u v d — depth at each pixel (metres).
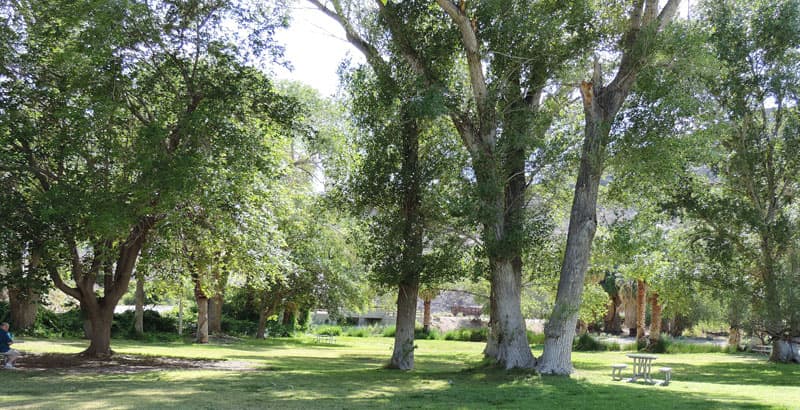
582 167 18.14
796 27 27.77
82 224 17.14
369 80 19.45
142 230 19.16
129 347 26.83
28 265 18.61
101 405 10.34
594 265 25.47
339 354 30.86
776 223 27.19
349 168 20.84
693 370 24.75
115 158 17.16
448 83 19.83
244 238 18.62
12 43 18.30
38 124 18.50
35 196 17.00
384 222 19.94
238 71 19.11
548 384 15.62
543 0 18.95
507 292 18.61
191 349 28.48
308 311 52.72
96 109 16.16
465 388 14.81
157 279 24.08
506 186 19.50
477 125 19.20
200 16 18.67
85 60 17.08
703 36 17.31
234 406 10.75
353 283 37.62
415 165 20.03
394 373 19.06
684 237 32.22
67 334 31.06
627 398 13.08
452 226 19.50
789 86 28.33
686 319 64.06
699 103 18.38
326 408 10.88
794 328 24.38
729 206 28.56
